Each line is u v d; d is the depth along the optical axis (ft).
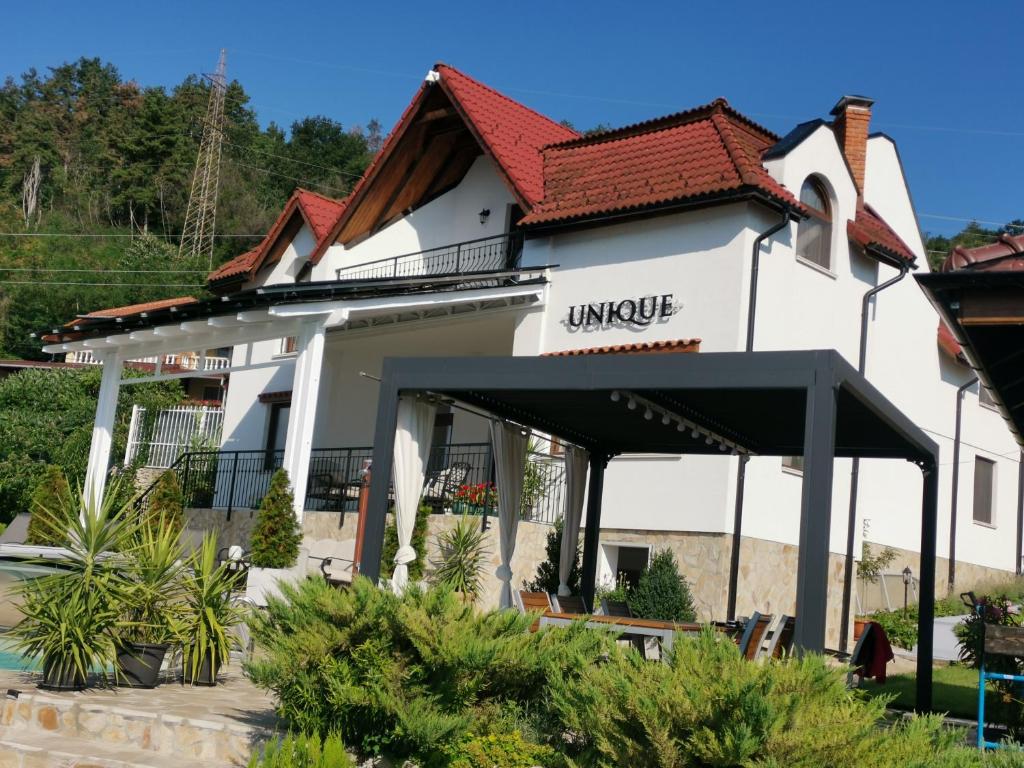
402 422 35.94
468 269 70.95
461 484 58.59
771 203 55.93
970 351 28.73
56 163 278.67
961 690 43.68
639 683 20.99
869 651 40.16
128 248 223.71
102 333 62.08
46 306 196.34
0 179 270.05
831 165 63.10
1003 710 33.53
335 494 65.16
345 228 73.46
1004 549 82.94
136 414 91.81
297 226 82.84
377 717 24.80
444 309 62.23
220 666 34.12
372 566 32.96
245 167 287.89
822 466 27.04
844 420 36.47
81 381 119.75
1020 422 37.29
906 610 63.82
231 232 259.80
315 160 317.83
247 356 69.41
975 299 25.00
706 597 53.93
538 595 41.47
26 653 30.73
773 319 57.16
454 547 50.44
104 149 280.31
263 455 76.28
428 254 73.36
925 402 73.10
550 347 61.31
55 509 63.98
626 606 45.83
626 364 30.32
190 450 88.48
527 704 25.59
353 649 25.50
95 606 30.73
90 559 31.22
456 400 37.63
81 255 223.10
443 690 24.88
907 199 76.13
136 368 130.41
